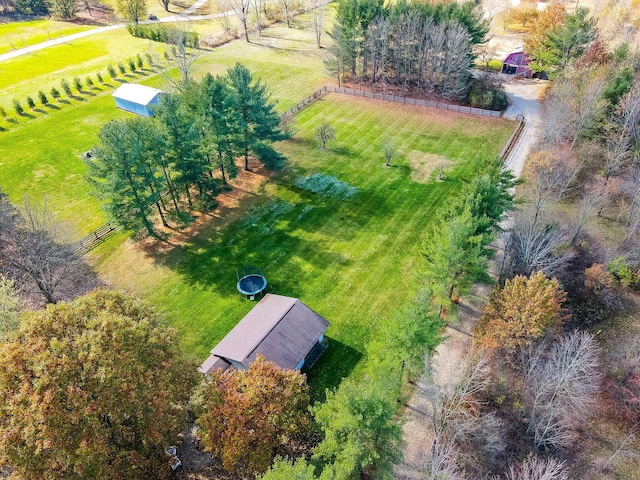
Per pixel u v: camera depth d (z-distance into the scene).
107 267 41.88
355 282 39.50
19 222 39.50
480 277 33.66
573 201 44.41
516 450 27.41
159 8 112.38
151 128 40.00
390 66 72.12
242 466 27.67
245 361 29.67
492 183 34.28
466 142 57.44
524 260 34.19
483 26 66.62
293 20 101.75
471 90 65.12
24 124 64.50
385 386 24.83
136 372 23.03
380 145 57.47
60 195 50.69
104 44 91.56
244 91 46.62
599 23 80.19
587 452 27.72
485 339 30.05
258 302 37.62
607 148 46.72
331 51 70.12
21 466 21.05
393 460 24.19
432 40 62.91
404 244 43.06
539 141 54.03
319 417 24.80
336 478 22.70
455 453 25.28
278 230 45.06
